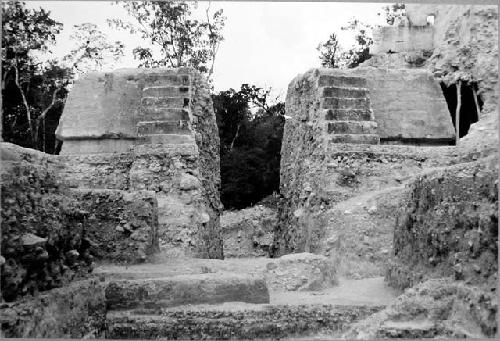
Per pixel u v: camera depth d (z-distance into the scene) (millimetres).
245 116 28297
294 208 17984
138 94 17484
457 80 18641
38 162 9047
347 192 15219
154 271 11312
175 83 16953
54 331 7777
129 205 12641
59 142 23969
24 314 7184
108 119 17141
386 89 17781
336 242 13938
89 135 16984
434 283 8773
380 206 13945
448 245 9070
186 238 14141
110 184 16188
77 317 8484
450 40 19344
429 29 21344
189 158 15594
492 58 18328
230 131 27938
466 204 8703
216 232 17875
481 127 16141
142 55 26500
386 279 11641
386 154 15664
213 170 18531
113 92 17562
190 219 14508
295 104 19297
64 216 8875
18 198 7684
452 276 8797
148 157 15664
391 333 8102
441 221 9336
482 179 8469
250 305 10039
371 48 23094
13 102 23875
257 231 23844
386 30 21734
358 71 17859
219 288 10148
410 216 10617
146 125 16094
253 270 12094
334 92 16656
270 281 11812
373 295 11094
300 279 11836
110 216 12555
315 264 12109
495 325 7410
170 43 26766
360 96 16703
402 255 10953
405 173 15477
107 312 9734
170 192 15250
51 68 24297
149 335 9492
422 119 17453
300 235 16719
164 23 26516
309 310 9945
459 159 15539
